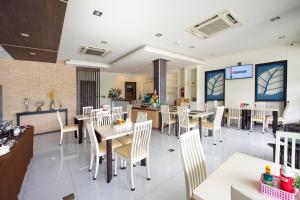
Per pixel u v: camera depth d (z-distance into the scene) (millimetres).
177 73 8922
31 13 2125
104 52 5348
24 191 2080
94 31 3611
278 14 3004
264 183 896
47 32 2777
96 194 2020
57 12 2113
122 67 7484
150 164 2816
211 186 983
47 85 5664
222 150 3395
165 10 2777
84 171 2613
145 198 1938
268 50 5402
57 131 5527
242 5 2678
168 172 2539
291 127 2795
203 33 3840
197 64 7223
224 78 6605
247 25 3463
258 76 5691
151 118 5562
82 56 5777
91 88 7504
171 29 3586
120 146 2625
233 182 1021
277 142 1487
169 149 3533
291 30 3787
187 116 4133
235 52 5867
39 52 4141
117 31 3643
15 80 5047
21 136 2348
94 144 2459
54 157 3191
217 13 2922
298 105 4879
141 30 3613
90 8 2656
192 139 1493
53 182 2293
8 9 2012
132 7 2658
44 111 5355
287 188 822
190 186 1364
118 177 2416
